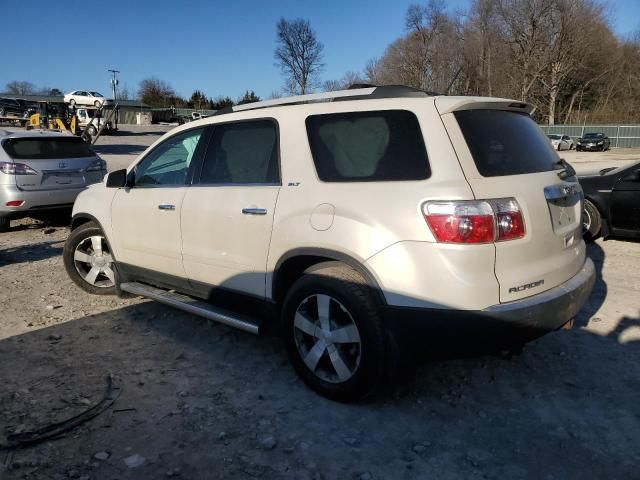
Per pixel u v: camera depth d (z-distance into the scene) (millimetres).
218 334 4500
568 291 3219
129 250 4781
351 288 3129
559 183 3428
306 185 3420
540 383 3627
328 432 3080
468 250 2836
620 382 3631
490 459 2848
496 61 65000
